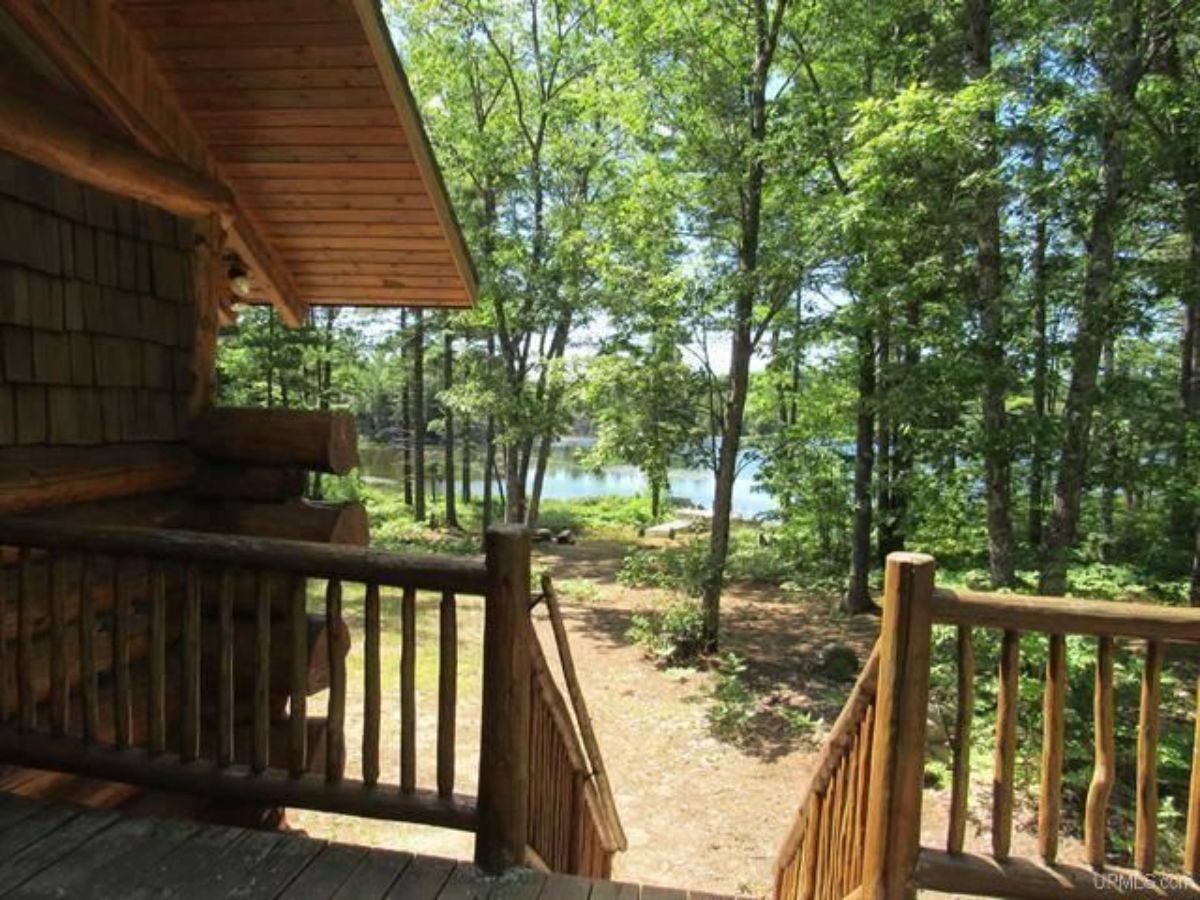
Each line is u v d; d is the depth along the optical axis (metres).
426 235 4.74
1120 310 6.59
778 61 10.30
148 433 3.50
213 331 3.99
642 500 24.56
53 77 3.11
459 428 24.75
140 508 3.35
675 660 9.75
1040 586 6.54
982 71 7.30
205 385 3.89
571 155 14.63
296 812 6.01
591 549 17.64
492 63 15.48
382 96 3.54
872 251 8.14
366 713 2.33
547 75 15.42
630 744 7.48
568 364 13.00
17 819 2.35
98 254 3.23
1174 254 7.87
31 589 2.70
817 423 11.79
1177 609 1.95
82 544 2.41
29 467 2.84
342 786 2.34
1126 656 6.20
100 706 3.16
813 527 12.76
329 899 2.03
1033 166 6.73
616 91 12.10
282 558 2.30
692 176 10.09
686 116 10.02
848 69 10.17
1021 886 2.00
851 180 7.75
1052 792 2.02
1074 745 5.83
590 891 2.14
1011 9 7.59
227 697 2.42
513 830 2.23
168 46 3.36
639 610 11.92
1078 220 6.92
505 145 15.09
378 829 5.86
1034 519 8.46
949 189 7.54
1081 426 6.65
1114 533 9.72
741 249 9.84
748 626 11.41
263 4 3.09
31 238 2.90
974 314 7.48
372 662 2.32
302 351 19.36
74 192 3.11
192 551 2.35
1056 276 7.22
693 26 9.59
